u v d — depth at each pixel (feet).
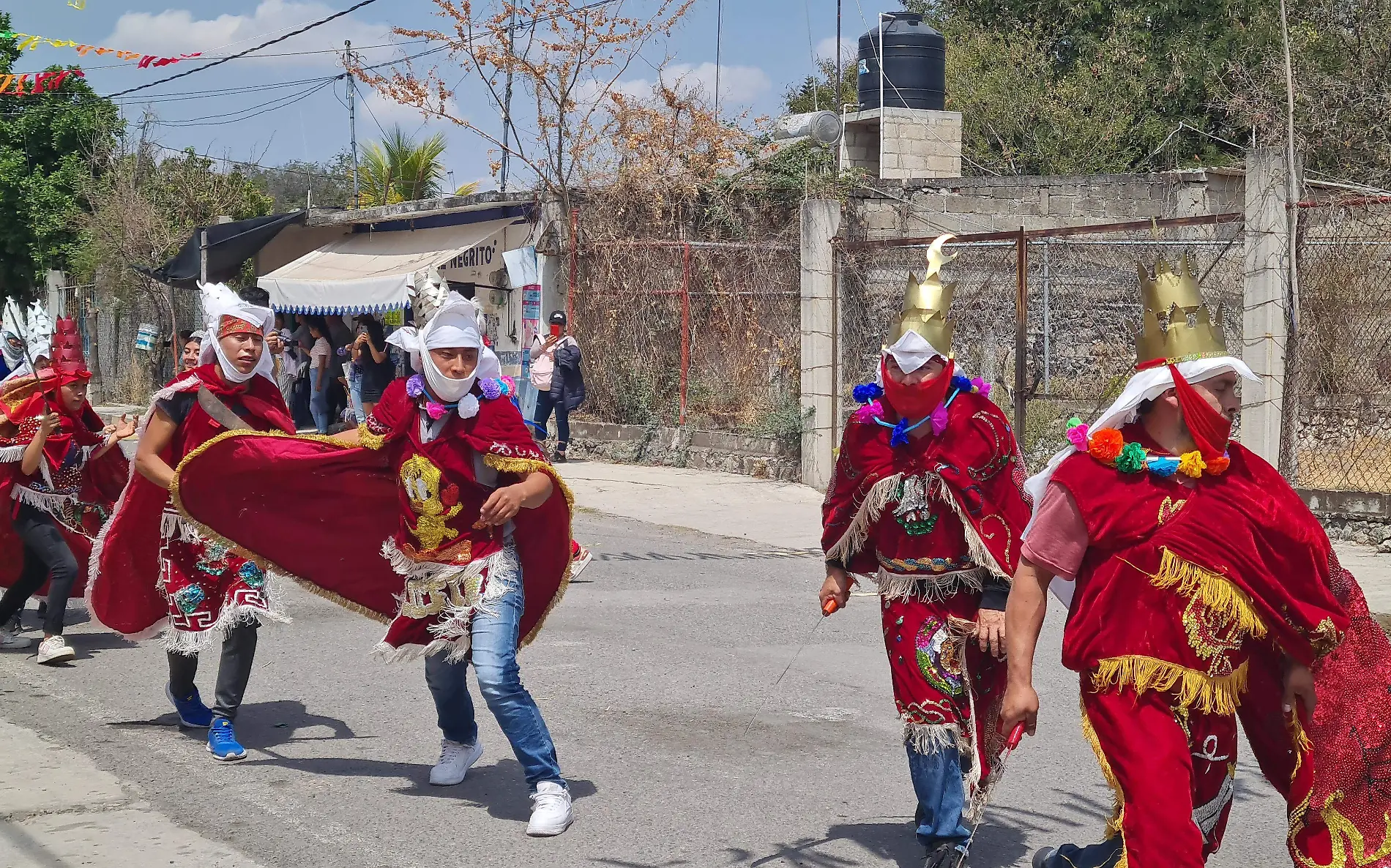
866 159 69.97
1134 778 11.28
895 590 14.87
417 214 70.03
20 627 27.17
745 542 38.63
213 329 18.85
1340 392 41.75
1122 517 11.57
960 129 69.31
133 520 19.86
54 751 19.19
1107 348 57.16
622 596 30.89
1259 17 87.71
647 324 57.21
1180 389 11.55
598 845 15.84
